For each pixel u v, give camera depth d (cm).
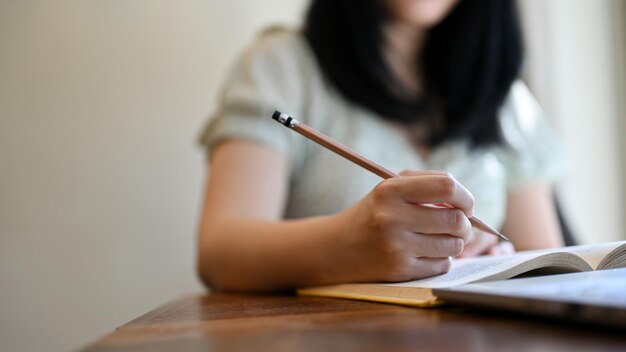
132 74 131
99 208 128
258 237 63
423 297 41
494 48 105
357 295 48
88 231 127
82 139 128
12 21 128
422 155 101
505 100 108
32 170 126
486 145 104
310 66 98
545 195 116
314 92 96
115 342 31
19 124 126
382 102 96
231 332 33
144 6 133
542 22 149
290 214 96
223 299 57
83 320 125
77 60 130
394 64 106
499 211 104
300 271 57
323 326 33
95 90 130
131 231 129
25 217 125
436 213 47
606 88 157
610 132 156
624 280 36
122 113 130
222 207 78
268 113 89
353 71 96
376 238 48
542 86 146
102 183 128
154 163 131
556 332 27
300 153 94
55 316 124
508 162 111
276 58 97
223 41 136
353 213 52
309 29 101
